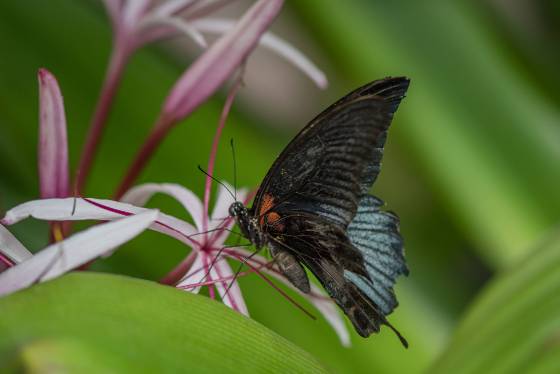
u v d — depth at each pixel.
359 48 1.13
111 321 0.78
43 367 0.75
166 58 1.15
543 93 1.15
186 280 0.90
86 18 1.12
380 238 0.90
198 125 1.12
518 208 1.12
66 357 0.76
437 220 1.37
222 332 0.80
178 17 1.01
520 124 1.14
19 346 0.76
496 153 1.13
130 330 0.78
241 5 1.78
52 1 1.12
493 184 1.13
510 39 1.16
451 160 1.13
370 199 0.90
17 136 1.08
